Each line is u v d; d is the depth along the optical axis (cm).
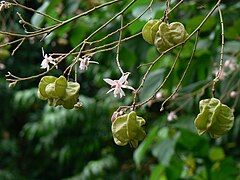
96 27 86
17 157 199
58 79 47
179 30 46
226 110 44
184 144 91
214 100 45
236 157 121
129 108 47
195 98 80
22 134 183
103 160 166
